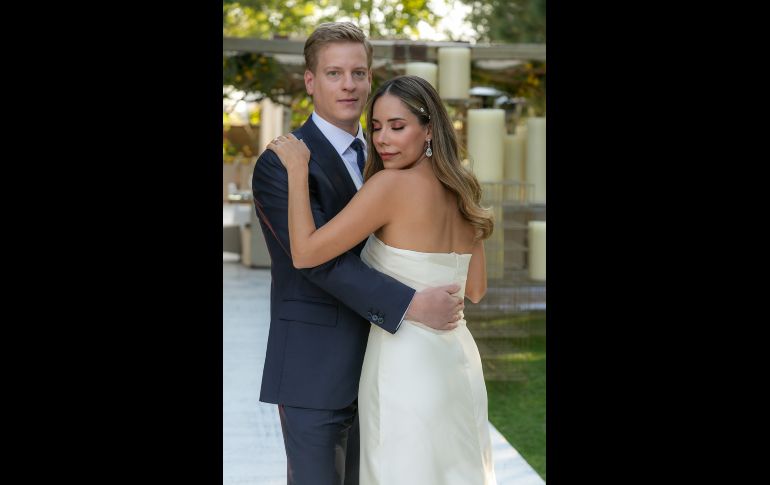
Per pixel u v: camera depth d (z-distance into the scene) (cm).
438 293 237
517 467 406
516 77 608
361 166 260
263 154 248
